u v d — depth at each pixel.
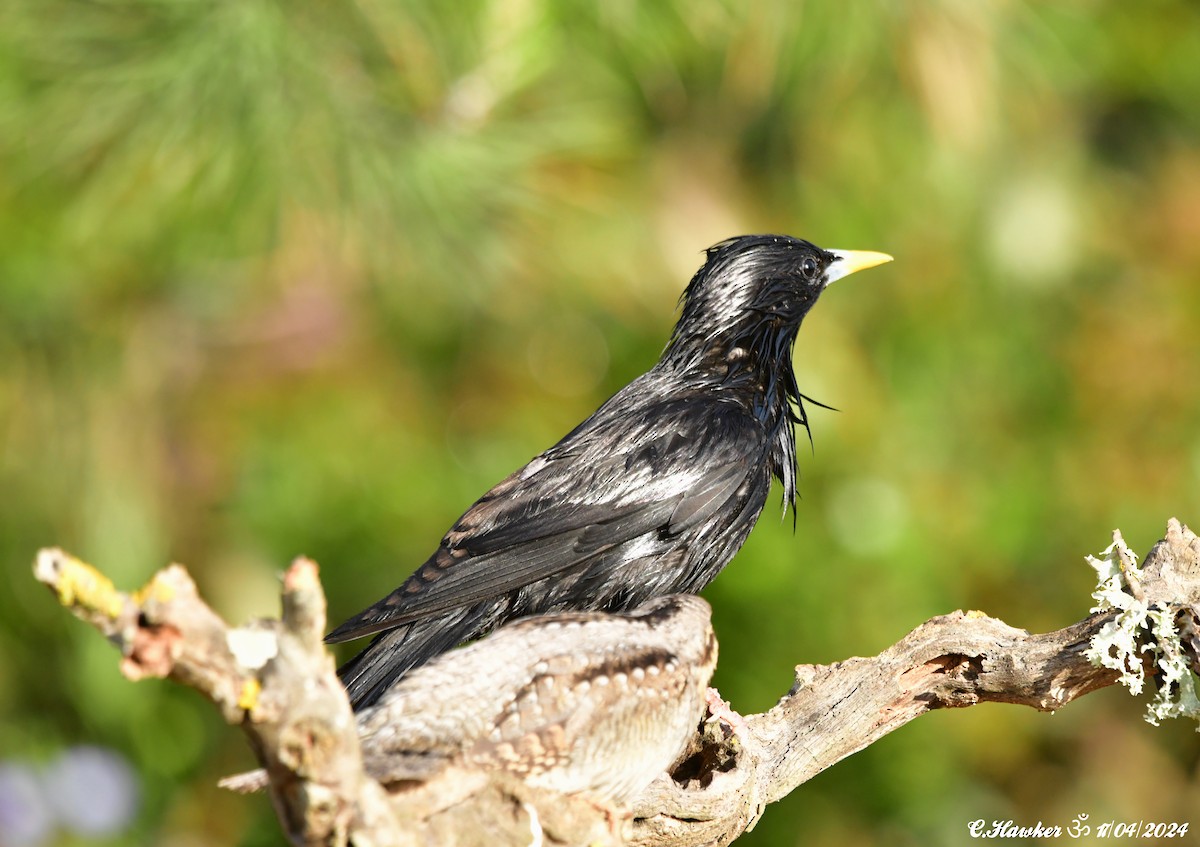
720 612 11.81
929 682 7.42
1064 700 7.18
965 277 13.66
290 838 4.98
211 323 12.08
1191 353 13.85
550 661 6.44
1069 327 13.99
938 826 12.40
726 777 7.27
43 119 9.45
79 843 11.96
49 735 12.38
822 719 7.46
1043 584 13.12
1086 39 13.30
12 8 9.26
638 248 12.48
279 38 9.32
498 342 13.09
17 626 12.10
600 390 13.22
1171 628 6.81
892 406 13.12
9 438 11.19
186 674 4.47
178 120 9.32
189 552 12.27
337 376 12.79
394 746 6.02
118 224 10.20
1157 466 13.51
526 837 6.00
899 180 13.33
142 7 9.33
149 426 11.66
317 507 12.55
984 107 12.35
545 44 10.00
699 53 11.77
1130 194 14.48
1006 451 13.40
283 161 9.47
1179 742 13.15
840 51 11.28
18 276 10.42
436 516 12.64
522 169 10.66
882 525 12.38
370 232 10.05
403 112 9.90
